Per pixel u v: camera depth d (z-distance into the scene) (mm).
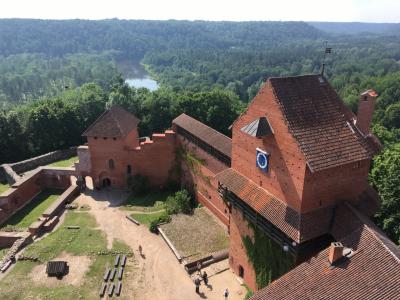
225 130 81250
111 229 46812
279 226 27891
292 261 28422
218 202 46719
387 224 36344
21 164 69625
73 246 42938
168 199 51625
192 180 53719
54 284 36719
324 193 27703
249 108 31641
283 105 27984
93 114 86562
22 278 37750
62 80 184625
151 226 45906
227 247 41406
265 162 30078
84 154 58469
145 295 35156
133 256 40969
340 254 23938
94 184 59500
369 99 29312
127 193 57938
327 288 22844
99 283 36844
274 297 24078
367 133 30500
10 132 74688
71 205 53125
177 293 35250
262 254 32281
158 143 56312
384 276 21797
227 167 43250
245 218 34000
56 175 60625
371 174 44312
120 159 57875
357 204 29406
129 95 92125
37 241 44281
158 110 84188
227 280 36625
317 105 29156
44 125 77562
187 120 54250
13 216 52531
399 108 90938
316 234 26891
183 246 41844
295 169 27031
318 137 27422
